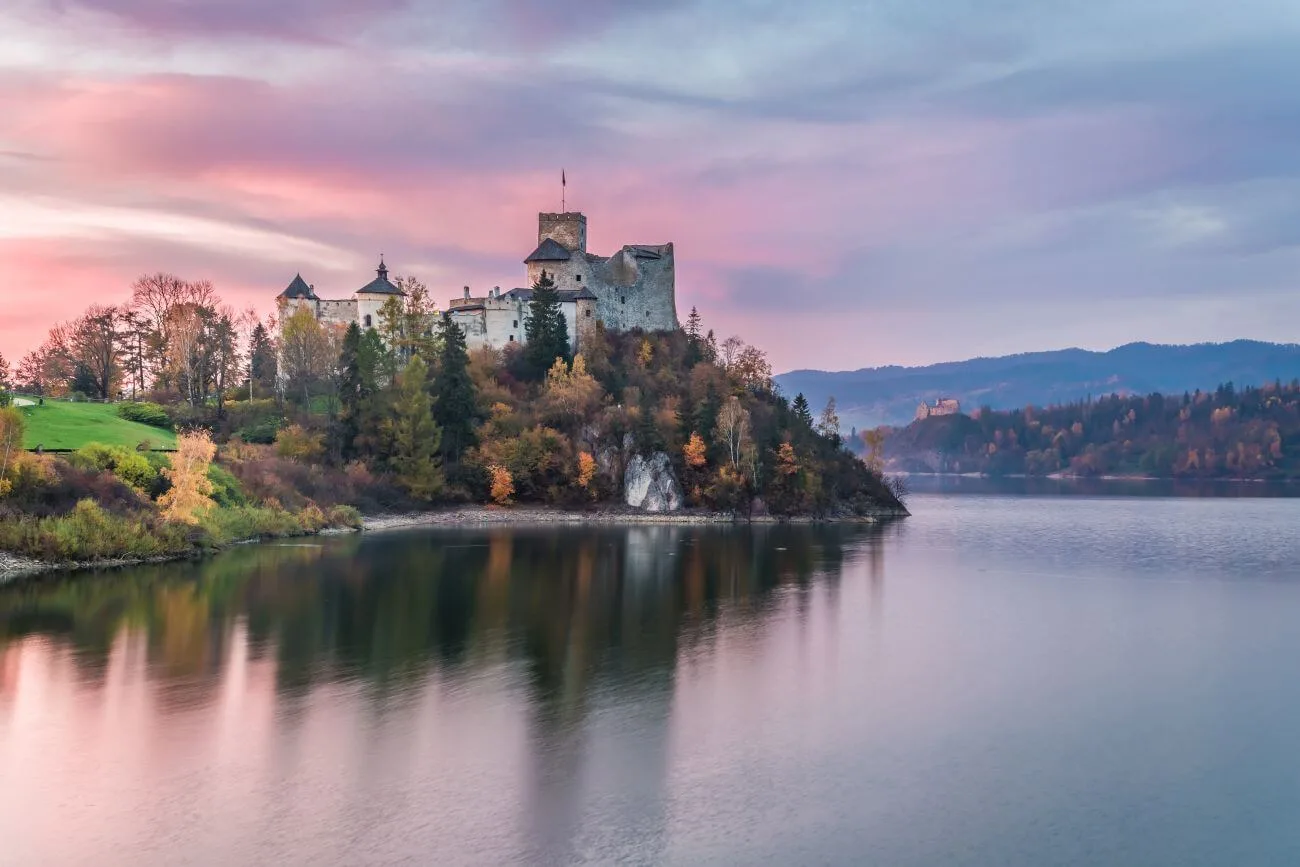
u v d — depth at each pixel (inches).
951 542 4712.1
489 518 5275.6
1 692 1798.7
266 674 1953.7
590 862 1214.9
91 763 1467.8
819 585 3211.1
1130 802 1427.2
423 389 5492.1
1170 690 1975.9
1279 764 1574.8
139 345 6151.6
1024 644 2373.3
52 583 2797.7
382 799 1371.8
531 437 5506.9
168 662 2017.7
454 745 1587.1
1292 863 1254.9
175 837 1242.0
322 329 5880.9
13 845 1211.2
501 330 6417.3
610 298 6752.0
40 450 3553.2
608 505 5590.6
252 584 2903.5
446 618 2524.6
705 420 5846.5
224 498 4055.1
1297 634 2512.3
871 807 1395.2
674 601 2856.8
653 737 1651.1
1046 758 1590.8
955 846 1284.4
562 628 2442.2
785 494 5792.3
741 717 1769.2
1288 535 5275.6
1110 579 3459.6
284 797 1368.1
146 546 3225.9
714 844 1270.9
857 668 2121.1
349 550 3784.5
